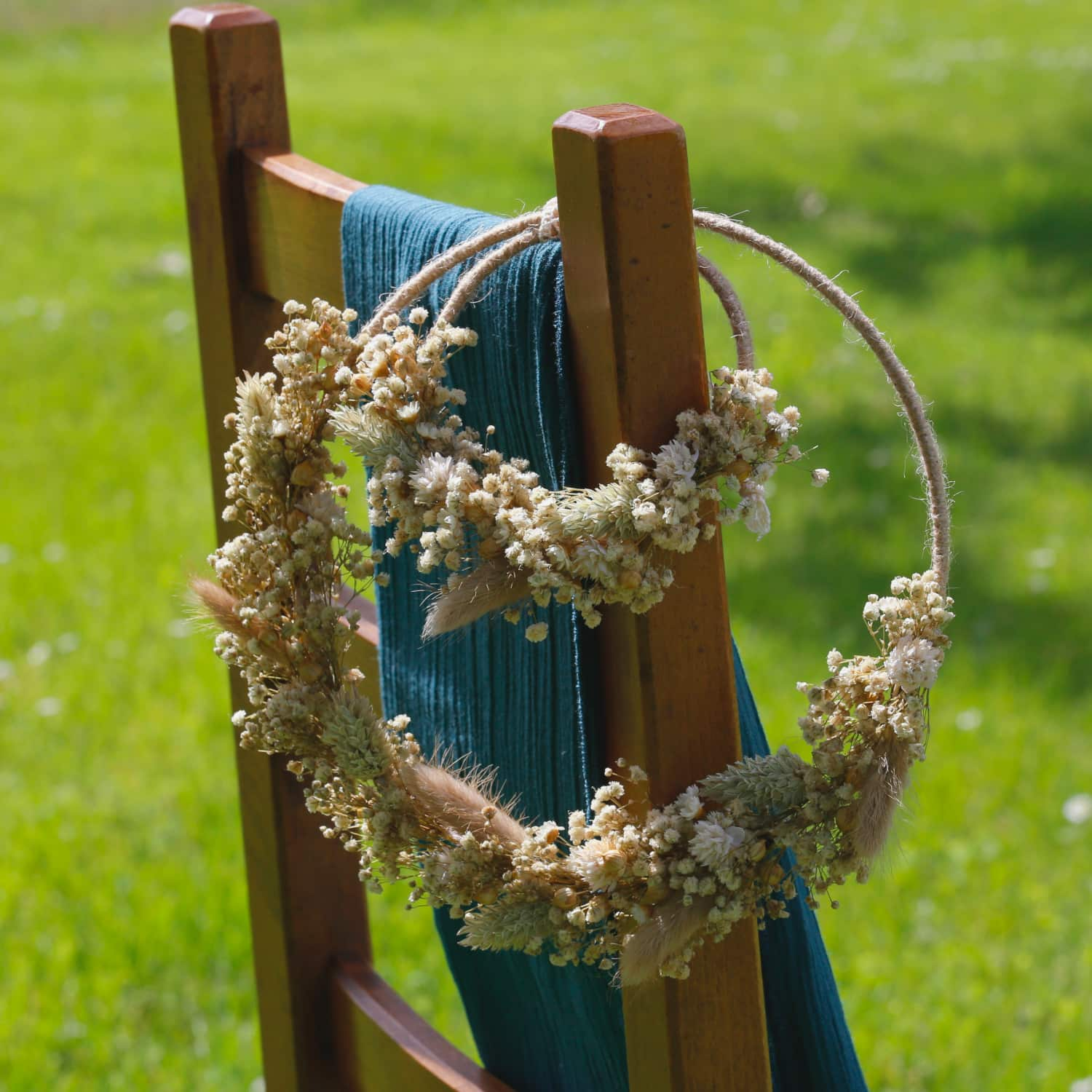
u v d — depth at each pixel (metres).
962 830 3.40
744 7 14.31
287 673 1.22
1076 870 3.27
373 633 1.64
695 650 1.06
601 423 1.04
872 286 7.15
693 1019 1.12
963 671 4.06
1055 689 3.98
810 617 4.36
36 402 6.02
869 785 1.03
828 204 8.41
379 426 1.11
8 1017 2.89
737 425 1.01
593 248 0.99
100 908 3.19
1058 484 5.20
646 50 12.62
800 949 1.31
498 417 1.20
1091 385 6.00
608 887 1.04
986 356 6.30
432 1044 1.62
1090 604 4.39
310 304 1.53
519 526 1.00
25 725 3.89
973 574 4.62
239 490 1.24
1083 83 10.90
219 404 1.70
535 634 1.04
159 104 10.98
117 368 6.39
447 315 1.13
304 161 1.55
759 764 1.04
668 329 1.00
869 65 11.76
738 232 1.09
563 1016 1.42
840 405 5.77
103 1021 2.90
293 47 13.12
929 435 1.12
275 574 1.21
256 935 1.85
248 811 1.81
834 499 5.09
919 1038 2.78
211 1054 2.84
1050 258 7.55
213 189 1.60
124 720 3.94
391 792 1.14
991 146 9.48
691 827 1.04
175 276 7.53
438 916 1.59
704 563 1.04
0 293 7.26
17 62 12.56
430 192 8.41
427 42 13.22
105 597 4.54
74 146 9.86
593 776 1.15
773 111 10.41
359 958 1.82
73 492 5.25
